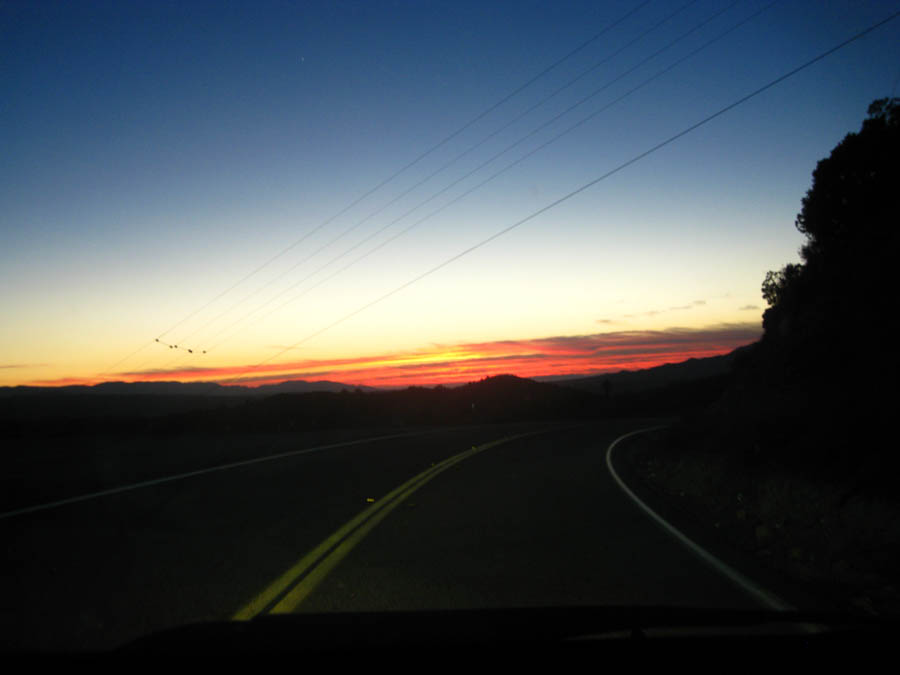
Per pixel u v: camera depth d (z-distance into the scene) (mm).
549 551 7445
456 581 6191
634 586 6059
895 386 12500
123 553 7137
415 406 45781
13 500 10438
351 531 8383
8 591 5766
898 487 8695
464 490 12062
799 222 26172
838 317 18422
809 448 12086
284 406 41000
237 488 11844
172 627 4895
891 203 20984
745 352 29406
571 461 17297
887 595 5836
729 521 9789
